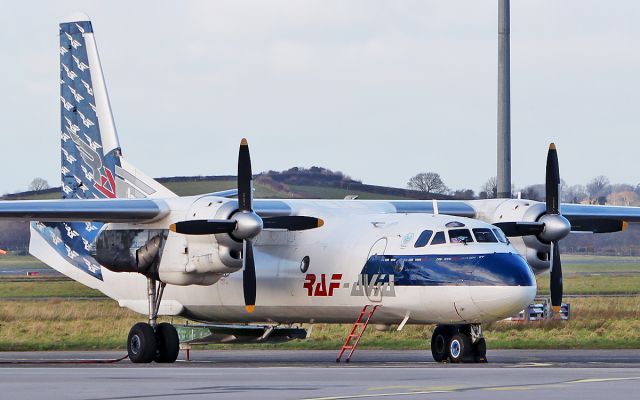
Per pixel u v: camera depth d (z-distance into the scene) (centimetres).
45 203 9912
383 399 5794
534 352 11550
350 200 11069
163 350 10338
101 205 9950
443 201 11075
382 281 9794
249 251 10012
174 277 10062
